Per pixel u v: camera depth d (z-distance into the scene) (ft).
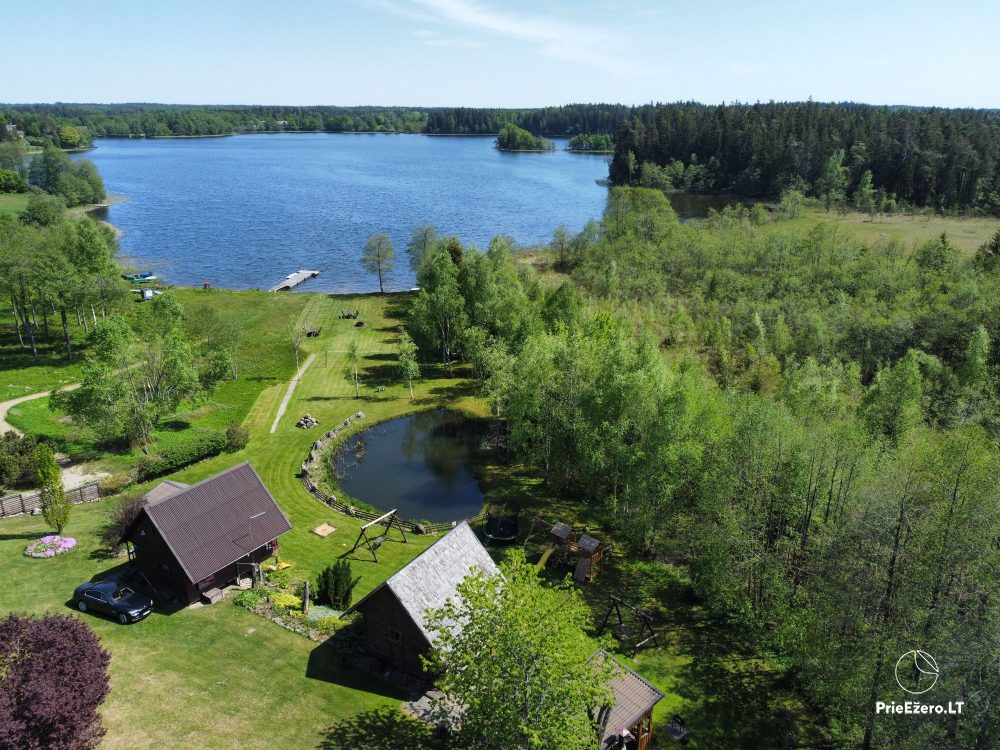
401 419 230.89
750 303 311.06
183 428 207.00
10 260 249.96
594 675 82.07
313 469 186.80
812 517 123.85
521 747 79.56
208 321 264.11
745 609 120.47
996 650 79.20
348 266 479.00
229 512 127.24
